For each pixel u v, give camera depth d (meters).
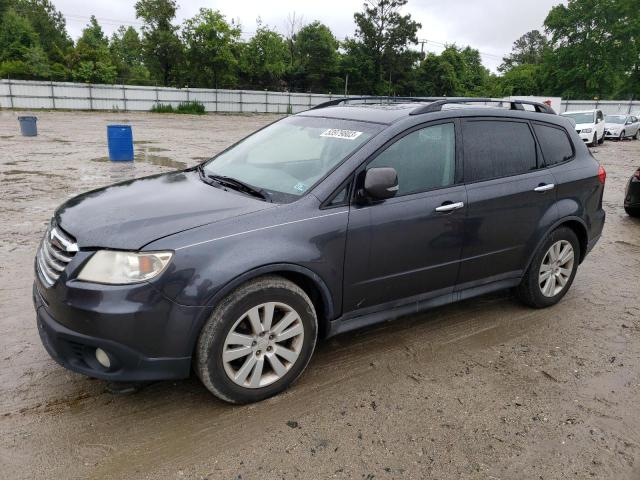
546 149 4.40
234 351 2.88
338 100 4.50
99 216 2.96
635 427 2.98
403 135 3.52
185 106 44.38
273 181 3.41
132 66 68.81
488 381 3.40
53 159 13.30
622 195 10.73
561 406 3.15
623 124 26.17
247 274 2.81
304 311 3.10
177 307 2.68
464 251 3.82
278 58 60.06
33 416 2.86
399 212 3.40
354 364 3.54
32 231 6.50
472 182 3.83
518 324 4.28
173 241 2.71
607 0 55.38
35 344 3.63
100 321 2.59
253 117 43.00
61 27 75.44
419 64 69.50
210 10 52.00
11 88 38.00
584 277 5.51
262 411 2.99
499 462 2.65
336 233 3.14
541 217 4.25
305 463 2.58
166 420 2.87
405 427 2.89
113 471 2.48
